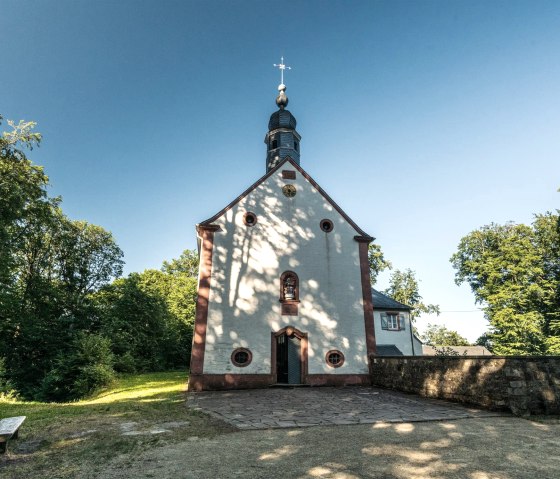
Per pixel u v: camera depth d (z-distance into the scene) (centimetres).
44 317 3123
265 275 1753
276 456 590
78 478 500
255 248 1781
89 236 3884
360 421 859
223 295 1691
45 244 3334
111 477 503
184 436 721
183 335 3584
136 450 627
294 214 1872
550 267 3650
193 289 4016
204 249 1736
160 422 857
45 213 2367
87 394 1981
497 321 3444
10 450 637
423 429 779
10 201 2048
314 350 1703
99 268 3938
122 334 2936
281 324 1703
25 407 1145
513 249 3588
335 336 1741
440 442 673
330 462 559
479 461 565
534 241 3866
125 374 2539
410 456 588
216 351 1616
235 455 596
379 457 583
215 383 1575
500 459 575
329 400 1214
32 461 575
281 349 1875
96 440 695
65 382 2161
